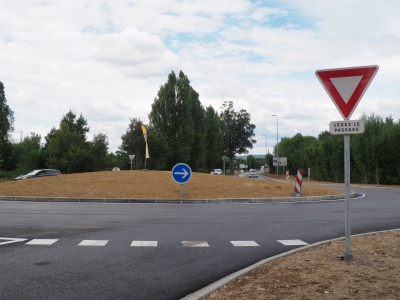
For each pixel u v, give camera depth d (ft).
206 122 229.45
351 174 133.39
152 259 23.02
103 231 31.68
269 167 342.85
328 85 21.03
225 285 17.62
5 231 31.19
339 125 20.57
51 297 16.26
